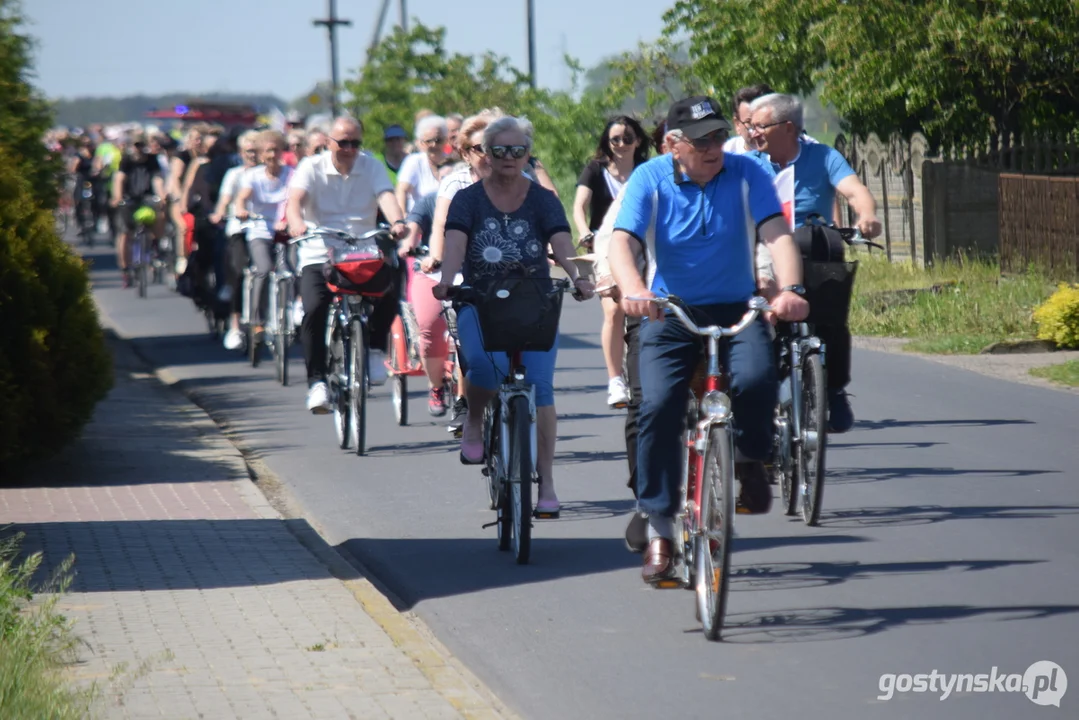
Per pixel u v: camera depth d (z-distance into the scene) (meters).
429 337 36.38
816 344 25.67
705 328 19.31
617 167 34.47
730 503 18.83
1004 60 69.94
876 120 76.31
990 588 21.42
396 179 50.34
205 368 53.25
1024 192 61.53
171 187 69.00
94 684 16.67
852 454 32.25
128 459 34.09
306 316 36.38
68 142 48.22
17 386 31.09
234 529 26.27
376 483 31.53
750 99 28.75
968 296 56.28
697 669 18.34
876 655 18.53
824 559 23.42
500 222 26.23
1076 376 41.94
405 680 17.70
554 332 24.55
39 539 25.30
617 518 27.38
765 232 20.23
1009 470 29.97
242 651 18.80
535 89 119.38
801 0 74.88
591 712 17.02
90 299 32.66
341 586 22.22
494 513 28.28
